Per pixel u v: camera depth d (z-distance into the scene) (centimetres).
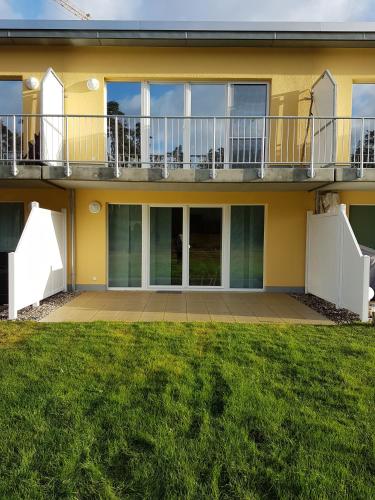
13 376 385
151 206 915
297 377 391
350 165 859
